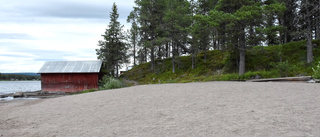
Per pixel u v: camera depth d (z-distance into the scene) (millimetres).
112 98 10922
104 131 5496
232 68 28625
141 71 44406
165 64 42656
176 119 6125
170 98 9523
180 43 37844
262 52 28672
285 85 11781
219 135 4574
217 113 6469
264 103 7410
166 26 36750
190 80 27281
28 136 5477
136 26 41250
